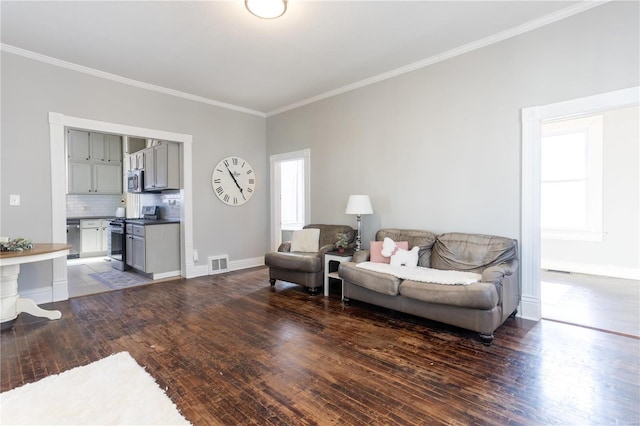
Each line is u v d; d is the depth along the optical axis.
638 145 4.62
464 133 3.49
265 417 1.71
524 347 2.50
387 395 1.90
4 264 2.67
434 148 3.73
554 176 5.42
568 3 2.73
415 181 3.90
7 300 2.92
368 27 3.04
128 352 2.43
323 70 4.02
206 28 3.02
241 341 2.64
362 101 4.41
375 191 4.31
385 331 2.84
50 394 1.87
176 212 5.26
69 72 3.76
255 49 3.45
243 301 3.72
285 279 4.20
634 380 2.03
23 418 1.67
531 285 3.08
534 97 3.03
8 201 3.39
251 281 4.66
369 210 3.98
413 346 2.54
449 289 2.65
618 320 3.04
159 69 3.93
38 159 3.56
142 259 4.74
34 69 3.53
